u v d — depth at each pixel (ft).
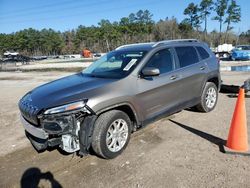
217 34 314.35
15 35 428.97
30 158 15.58
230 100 26.86
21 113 15.78
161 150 15.62
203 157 14.49
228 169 13.14
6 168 14.60
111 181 12.76
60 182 12.98
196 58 20.93
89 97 13.80
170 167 13.65
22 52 418.72
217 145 15.90
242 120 14.79
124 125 15.30
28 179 13.42
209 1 301.22
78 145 13.87
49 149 16.58
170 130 18.71
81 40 418.31
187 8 325.21
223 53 107.96
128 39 372.38
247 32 323.57
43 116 13.64
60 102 13.61
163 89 17.37
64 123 13.38
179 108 19.04
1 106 28.86
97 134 14.11
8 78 61.11
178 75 18.56
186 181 12.34
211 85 22.34
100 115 14.38
